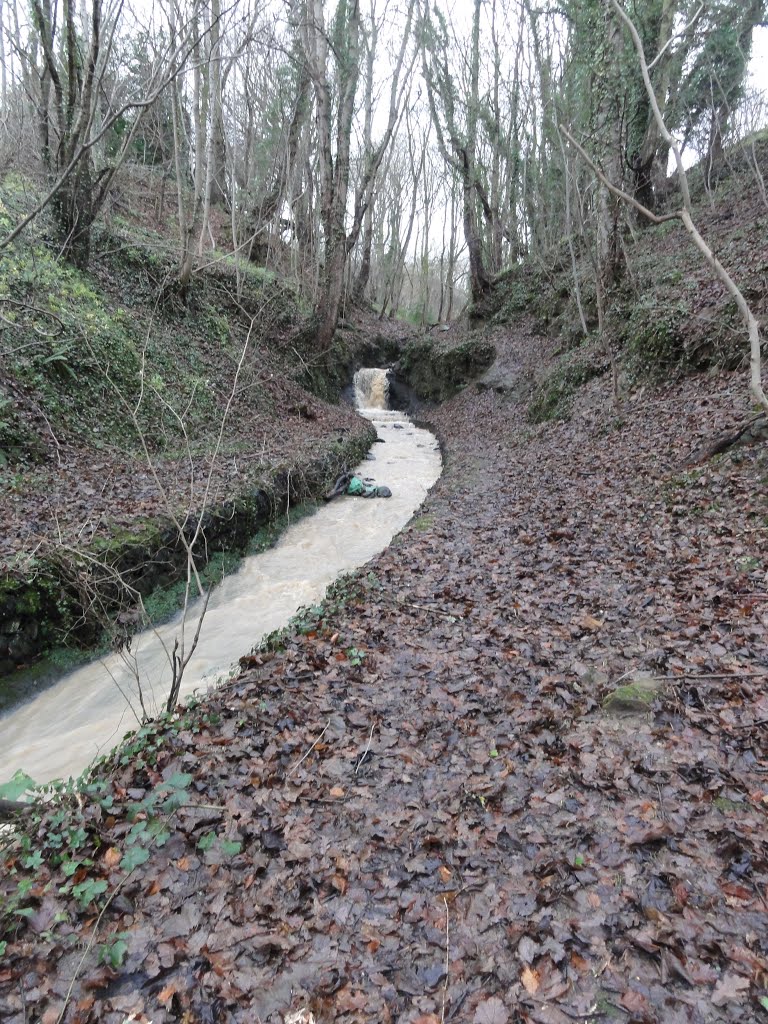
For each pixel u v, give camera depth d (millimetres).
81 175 12391
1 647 5820
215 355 16078
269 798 3471
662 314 12406
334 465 14023
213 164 21141
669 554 6254
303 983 2389
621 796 3246
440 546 8023
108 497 8594
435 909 2701
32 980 2412
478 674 4730
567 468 10703
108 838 3156
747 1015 2104
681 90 17000
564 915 2596
